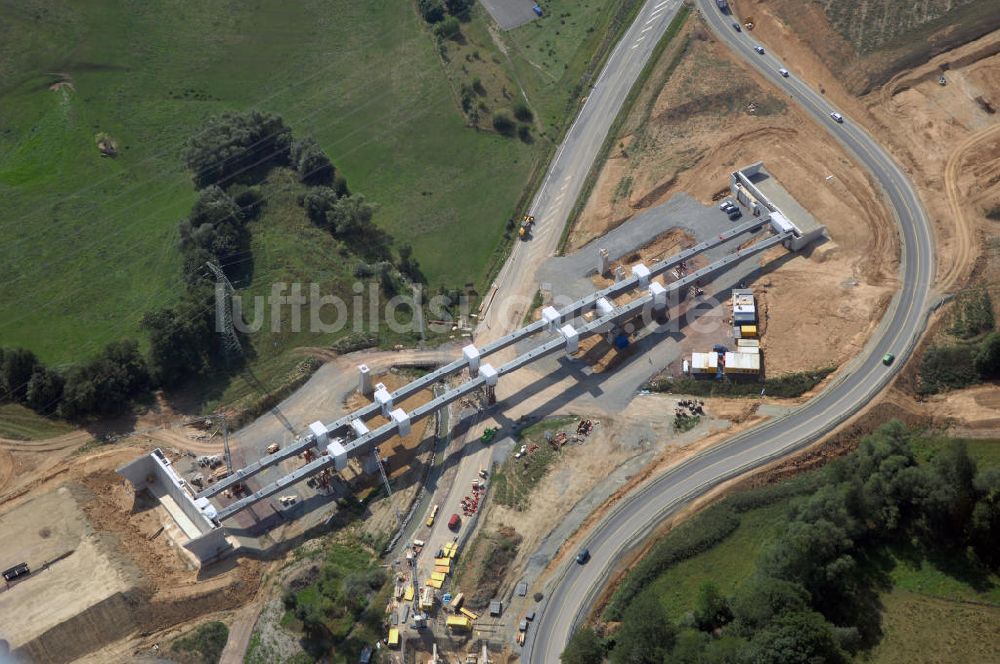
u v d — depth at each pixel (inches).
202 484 7514.8
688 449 7416.3
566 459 7460.6
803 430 7396.7
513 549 6929.1
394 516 7273.6
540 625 6530.5
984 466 7057.1
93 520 7155.5
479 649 6501.0
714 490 7101.4
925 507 6574.8
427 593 6697.8
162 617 6692.9
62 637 6466.5
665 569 6673.2
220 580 6929.1
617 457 7440.9
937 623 6225.4
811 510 6574.8
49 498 7283.5
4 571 6752.0
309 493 7475.4
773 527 6820.9
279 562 7071.9
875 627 6240.2
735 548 6752.0
